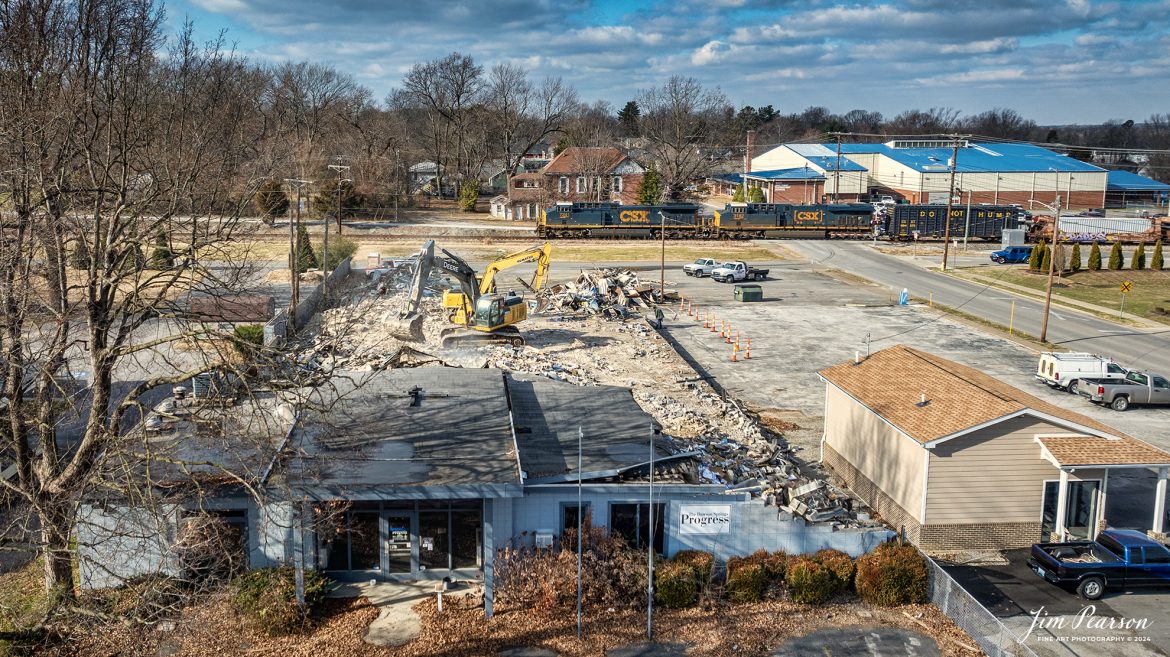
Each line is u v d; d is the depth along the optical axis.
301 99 132.12
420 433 26.89
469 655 21.12
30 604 22.69
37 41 27.23
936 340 56.34
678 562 24.08
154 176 25.61
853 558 25.41
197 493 22.38
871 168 141.25
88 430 21.25
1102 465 26.64
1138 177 150.25
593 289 65.88
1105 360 45.09
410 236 100.81
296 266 54.16
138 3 35.53
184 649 21.14
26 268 21.09
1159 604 24.45
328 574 24.64
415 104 172.25
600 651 21.47
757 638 22.25
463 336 47.66
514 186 124.12
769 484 27.17
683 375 44.66
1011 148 148.88
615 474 25.09
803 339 56.28
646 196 121.62
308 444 25.75
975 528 27.66
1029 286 76.31
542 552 24.08
